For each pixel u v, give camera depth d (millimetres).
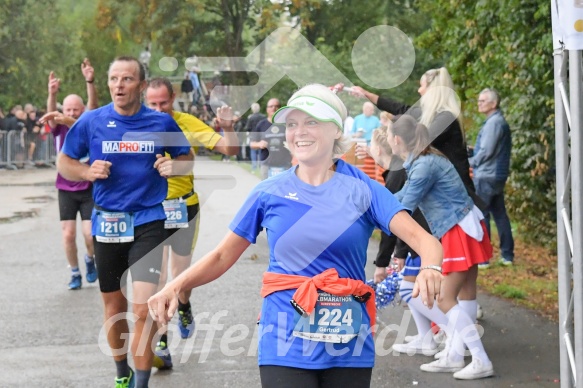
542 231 24344
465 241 13000
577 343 9555
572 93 9375
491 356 14289
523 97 22406
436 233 13031
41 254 25281
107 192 12078
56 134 19266
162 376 13281
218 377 13172
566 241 9820
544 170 22766
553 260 22812
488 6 23141
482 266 21875
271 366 7867
